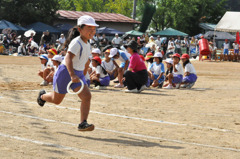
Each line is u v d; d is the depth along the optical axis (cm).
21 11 8594
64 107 1617
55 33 8462
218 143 1111
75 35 1201
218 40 9919
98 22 9956
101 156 905
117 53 2470
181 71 2666
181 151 996
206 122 1437
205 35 9531
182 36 9762
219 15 12588
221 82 3278
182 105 1852
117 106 1733
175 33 9038
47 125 1243
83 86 1088
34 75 3177
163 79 2648
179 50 7181
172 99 2053
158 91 2423
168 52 7000
